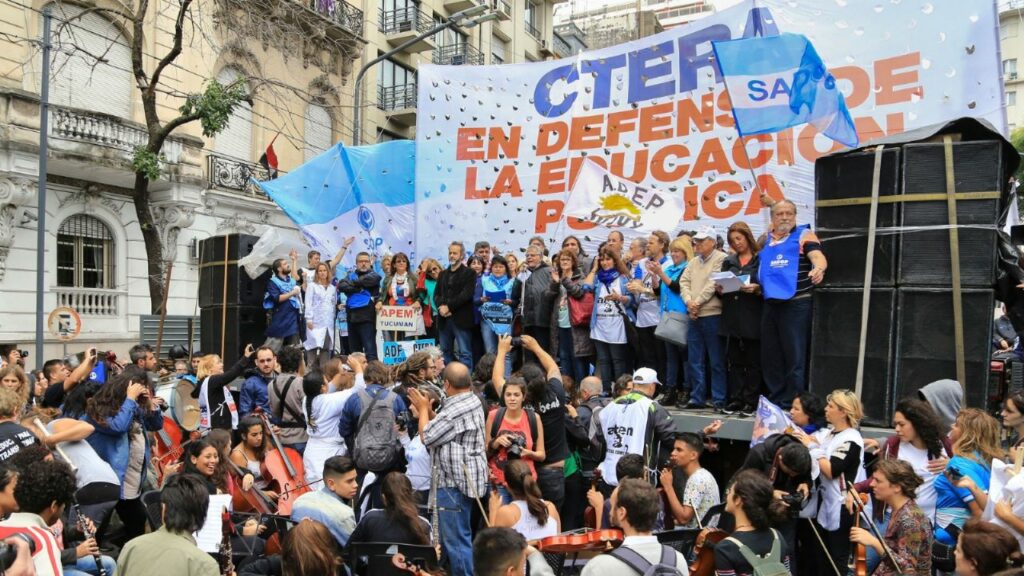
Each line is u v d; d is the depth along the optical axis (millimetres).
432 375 6746
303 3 20562
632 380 6625
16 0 15828
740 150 9812
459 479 5383
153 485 7039
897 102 8695
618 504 3861
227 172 20641
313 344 10438
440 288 9633
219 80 20047
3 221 15766
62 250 17469
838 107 7941
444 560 5301
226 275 10719
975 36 8328
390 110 26625
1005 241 5891
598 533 4336
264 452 6715
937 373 5867
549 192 11125
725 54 8203
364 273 10508
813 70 7914
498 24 32906
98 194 18062
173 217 19094
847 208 6387
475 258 9734
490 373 7422
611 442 6141
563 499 6238
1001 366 7652
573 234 10898
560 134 11094
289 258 10781
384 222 13312
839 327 6324
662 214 9234
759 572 3709
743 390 7117
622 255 8977
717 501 5359
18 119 15648
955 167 5926
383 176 13484
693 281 7418
